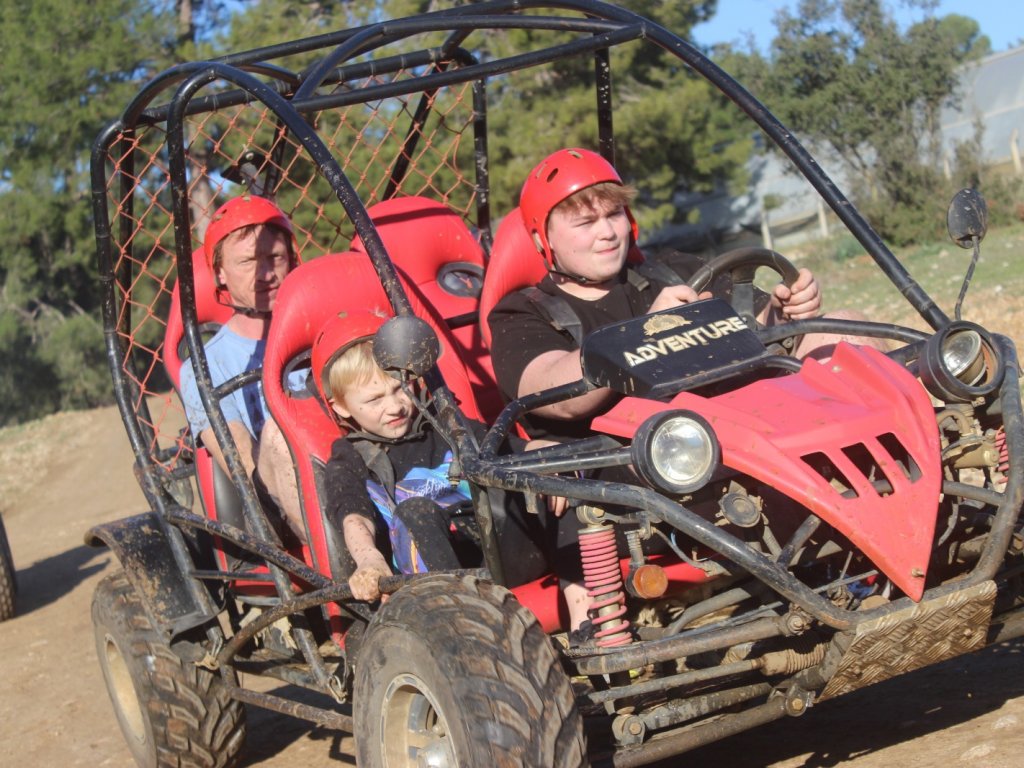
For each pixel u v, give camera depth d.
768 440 3.23
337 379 4.11
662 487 3.03
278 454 4.54
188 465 5.38
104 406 41.25
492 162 21.38
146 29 23.19
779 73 28.27
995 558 3.21
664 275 4.46
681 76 24.30
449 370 4.64
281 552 4.24
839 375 3.50
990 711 3.94
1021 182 25.61
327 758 5.24
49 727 6.58
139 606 5.06
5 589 9.81
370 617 3.85
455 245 5.45
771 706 3.37
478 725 2.91
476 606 3.15
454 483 3.61
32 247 37.41
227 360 5.26
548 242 4.26
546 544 3.72
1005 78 33.16
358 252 4.78
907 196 25.98
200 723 4.95
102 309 5.40
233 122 5.73
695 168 25.14
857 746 3.93
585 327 4.23
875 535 3.10
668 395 3.54
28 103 23.30
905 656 3.25
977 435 3.37
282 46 5.33
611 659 3.20
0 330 41.38
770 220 37.56
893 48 26.83
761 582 3.54
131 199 5.76
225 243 5.32
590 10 5.04
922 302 3.90
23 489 20.80
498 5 5.11
